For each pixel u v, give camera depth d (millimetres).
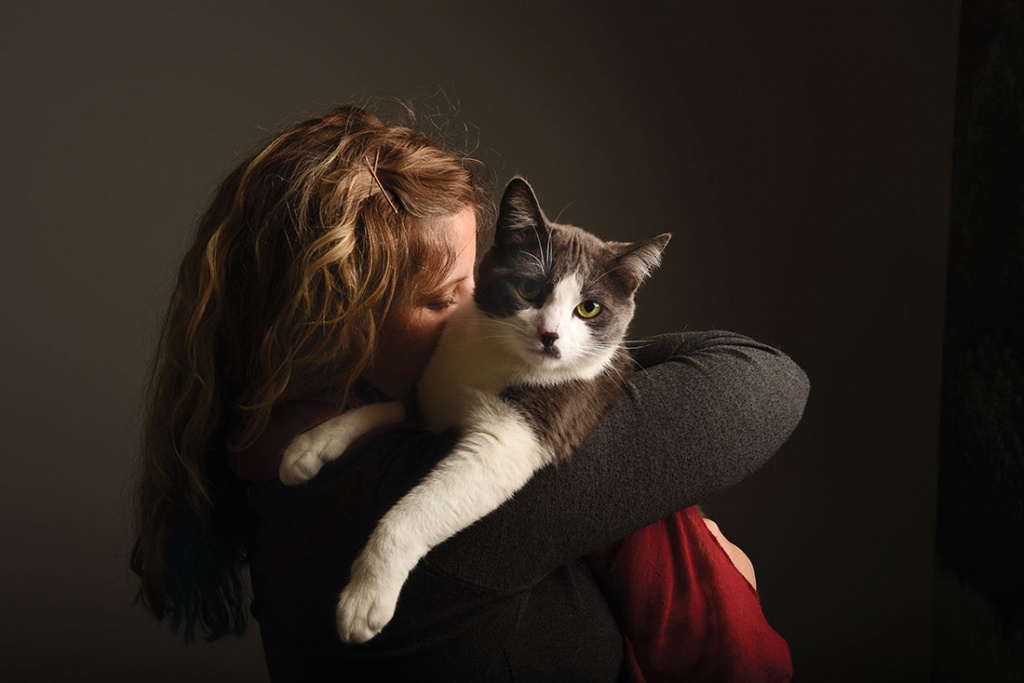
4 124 2361
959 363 2256
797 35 2383
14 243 2416
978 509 2188
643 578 1087
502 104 2443
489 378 1192
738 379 1036
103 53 2371
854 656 2619
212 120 2418
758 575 2615
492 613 943
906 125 2344
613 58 2439
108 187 2422
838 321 2465
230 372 1090
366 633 932
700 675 1086
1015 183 1919
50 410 2502
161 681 2652
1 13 2316
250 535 1145
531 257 1303
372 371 1178
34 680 2600
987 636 2178
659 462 957
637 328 2510
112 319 2479
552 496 939
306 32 2406
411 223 1040
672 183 2473
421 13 2410
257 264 1023
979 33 2090
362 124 1113
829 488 2553
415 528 962
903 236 2385
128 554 2576
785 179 2441
